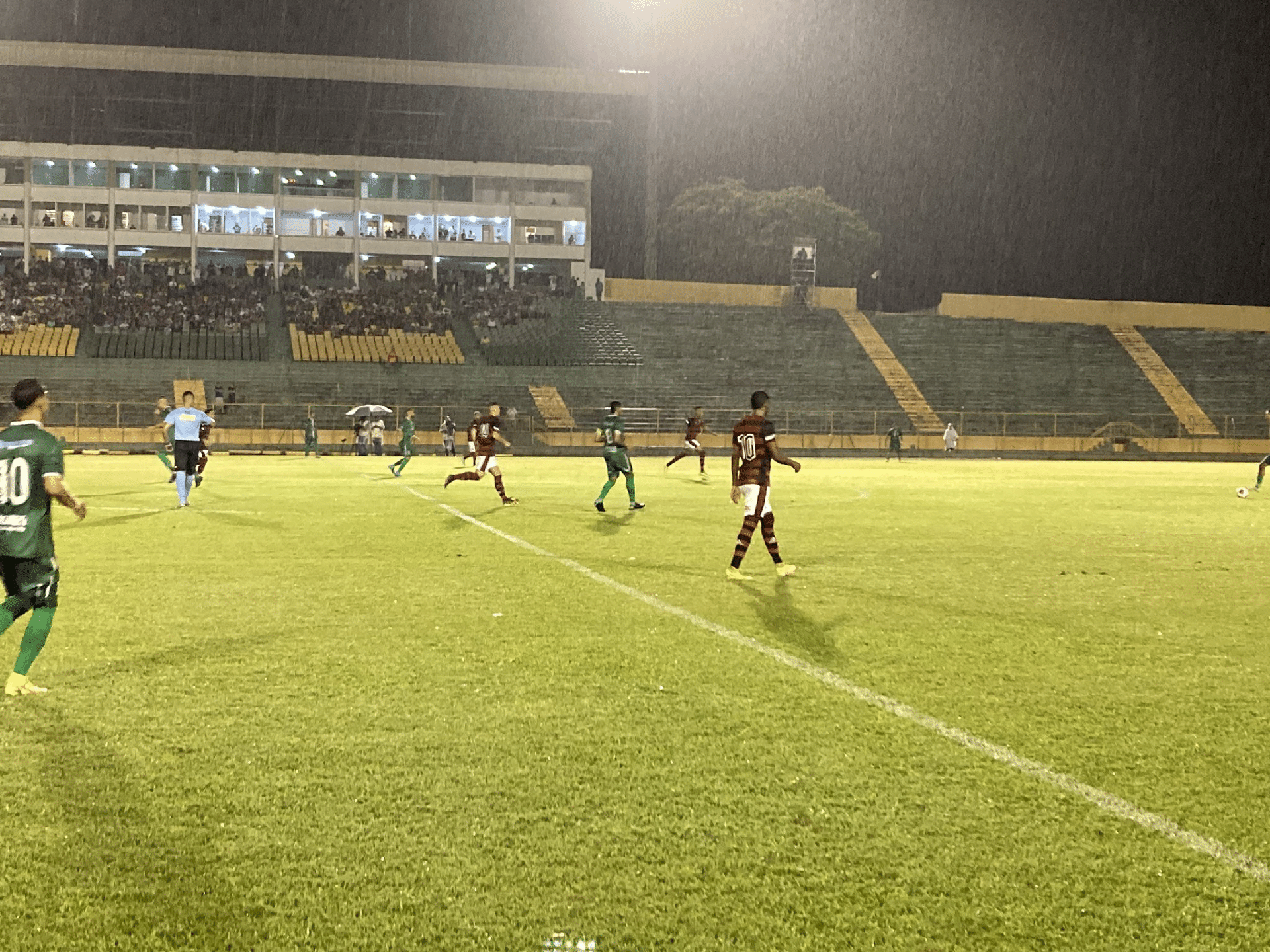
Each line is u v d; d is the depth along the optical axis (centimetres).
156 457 3612
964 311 6066
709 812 386
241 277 5716
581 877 334
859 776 424
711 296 6053
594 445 4575
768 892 324
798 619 759
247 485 2238
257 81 5759
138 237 5697
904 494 2144
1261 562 1105
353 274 5900
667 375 5203
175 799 393
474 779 417
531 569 1004
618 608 798
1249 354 5788
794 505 1831
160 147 5850
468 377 5000
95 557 1067
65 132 6006
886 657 639
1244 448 5003
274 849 351
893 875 336
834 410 5022
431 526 1399
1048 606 825
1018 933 302
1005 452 4734
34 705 518
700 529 1384
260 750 450
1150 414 5225
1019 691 561
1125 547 1229
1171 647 676
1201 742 473
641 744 463
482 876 333
